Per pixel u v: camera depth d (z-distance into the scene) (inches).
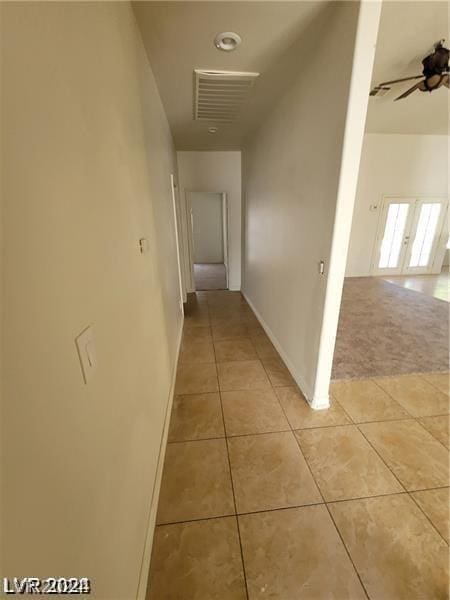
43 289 19.3
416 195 231.3
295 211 85.0
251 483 56.7
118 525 33.2
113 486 32.0
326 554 44.8
